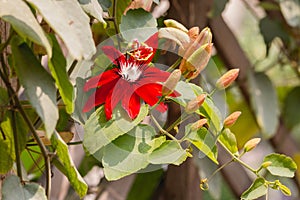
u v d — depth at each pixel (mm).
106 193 1090
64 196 1043
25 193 594
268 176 768
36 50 664
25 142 651
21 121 646
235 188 1251
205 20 1094
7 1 536
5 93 630
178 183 1137
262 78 1247
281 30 1248
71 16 554
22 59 562
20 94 774
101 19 625
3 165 654
